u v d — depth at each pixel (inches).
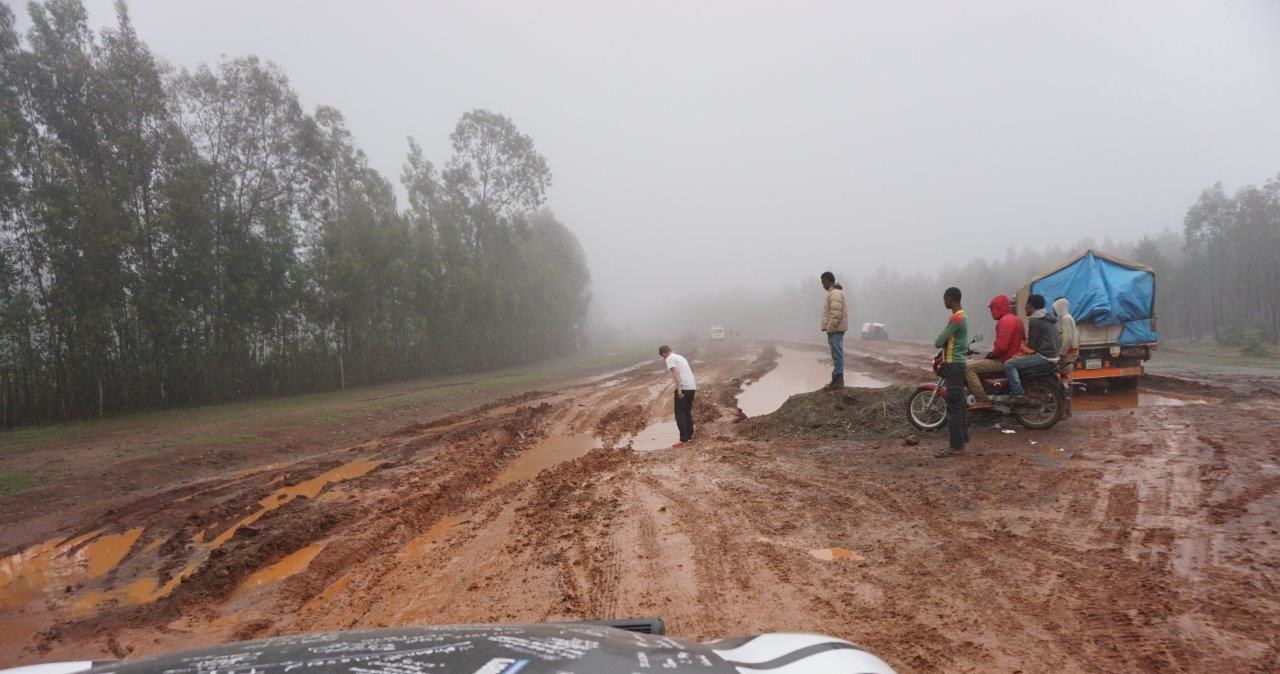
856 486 258.7
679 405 408.8
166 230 836.6
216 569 205.6
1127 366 499.8
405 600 178.5
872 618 146.9
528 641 57.9
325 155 1069.1
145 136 852.6
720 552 197.6
